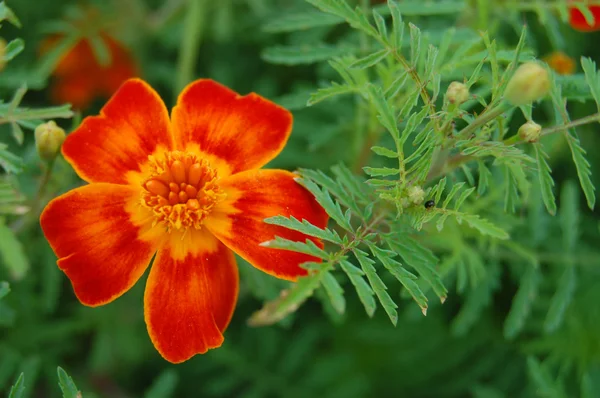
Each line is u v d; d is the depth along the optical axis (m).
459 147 0.18
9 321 0.21
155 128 0.19
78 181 0.21
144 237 0.18
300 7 0.27
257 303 0.26
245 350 0.25
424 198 0.18
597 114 0.18
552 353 0.24
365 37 0.21
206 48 0.28
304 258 0.18
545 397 0.22
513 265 0.23
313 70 0.28
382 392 0.26
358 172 0.22
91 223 0.18
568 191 0.23
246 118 0.19
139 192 0.19
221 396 0.26
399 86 0.18
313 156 0.25
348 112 0.25
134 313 0.25
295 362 0.25
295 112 0.26
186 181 0.19
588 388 0.22
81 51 0.27
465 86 0.17
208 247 0.19
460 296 0.26
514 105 0.17
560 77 0.20
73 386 0.18
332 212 0.18
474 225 0.17
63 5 0.28
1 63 0.19
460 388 0.26
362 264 0.17
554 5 0.21
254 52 0.28
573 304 0.24
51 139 0.19
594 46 0.27
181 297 0.18
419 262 0.18
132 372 0.26
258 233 0.18
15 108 0.18
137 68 0.27
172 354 0.18
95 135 0.19
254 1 0.26
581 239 0.26
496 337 0.26
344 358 0.26
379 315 0.26
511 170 0.19
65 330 0.24
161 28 0.27
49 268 0.23
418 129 0.21
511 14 0.22
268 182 0.19
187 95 0.19
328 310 0.22
